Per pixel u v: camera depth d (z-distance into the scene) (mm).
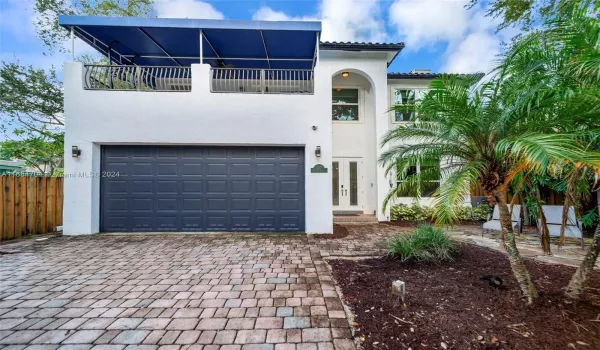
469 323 2346
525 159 1957
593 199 5902
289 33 6957
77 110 6469
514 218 6102
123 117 6570
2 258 4617
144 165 6773
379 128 9055
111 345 2186
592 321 2320
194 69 6723
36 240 5914
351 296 3031
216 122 6758
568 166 2113
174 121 6680
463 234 6590
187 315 2674
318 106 6918
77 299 3029
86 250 5133
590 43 2650
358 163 10008
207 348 2145
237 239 6098
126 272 3936
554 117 2549
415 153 3242
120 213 6723
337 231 7094
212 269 4070
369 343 2166
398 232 6973
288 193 6988
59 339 2262
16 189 6125
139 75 6770
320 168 6848
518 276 2740
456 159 3248
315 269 4051
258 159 6980
